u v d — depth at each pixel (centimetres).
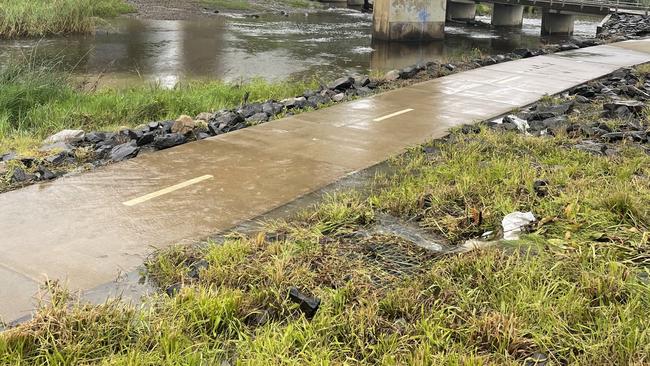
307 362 355
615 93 1295
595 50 2075
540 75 1505
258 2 4838
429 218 588
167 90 1459
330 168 750
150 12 3750
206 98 1347
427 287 447
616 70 1611
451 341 379
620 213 554
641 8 3869
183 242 533
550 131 919
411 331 389
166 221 577
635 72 1566
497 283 436
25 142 895
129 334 387
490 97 1223
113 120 1144
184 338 381
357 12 4947
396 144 861
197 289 439
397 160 779
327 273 468
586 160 749
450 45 3344
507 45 3391
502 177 678
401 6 3322
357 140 879
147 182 683
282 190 670
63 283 455
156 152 800
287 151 816
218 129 946
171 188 665
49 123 1058
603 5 3847
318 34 3406
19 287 449
